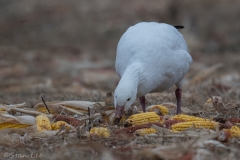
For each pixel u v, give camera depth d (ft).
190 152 26.13
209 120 31.78
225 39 82.94
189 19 87.76
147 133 29.78
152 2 96.32
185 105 41.73
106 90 55.11
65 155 26.09
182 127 30.48
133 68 31.96
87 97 44.09
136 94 31.96
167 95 45.73
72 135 29.48
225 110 37.06
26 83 59.57
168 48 33.58
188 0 93.66
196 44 79.77
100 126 31.99
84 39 86.99
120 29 89.10
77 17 95.76
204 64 70.54
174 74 34.19
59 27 92.02
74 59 76.18
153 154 25.63
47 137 29.48
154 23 36.04
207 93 46.09
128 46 33.60
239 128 30.89
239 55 76.28
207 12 91.45
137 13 93.56
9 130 30.55
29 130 30.71
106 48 83.30
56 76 64.23
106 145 28.02
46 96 45.14
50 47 83.41
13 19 97.55
